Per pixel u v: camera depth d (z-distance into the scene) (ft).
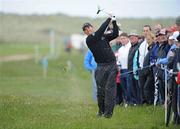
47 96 137.80
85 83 185.78
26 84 178.09
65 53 365.81
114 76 86.89
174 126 80.07
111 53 86.99
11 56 331.57
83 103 114.11
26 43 456.04
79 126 81.35
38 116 92.53
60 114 95.45
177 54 78.28
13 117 90.68
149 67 98.17
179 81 74.84
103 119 85.97
